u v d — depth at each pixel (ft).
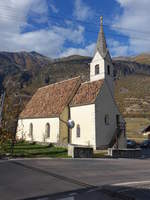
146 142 157.99
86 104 120.78
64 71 622.13
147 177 52.90
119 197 36.63
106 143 119.75
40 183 44.68
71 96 134.00
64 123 127.95
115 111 126.41
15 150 100.83
